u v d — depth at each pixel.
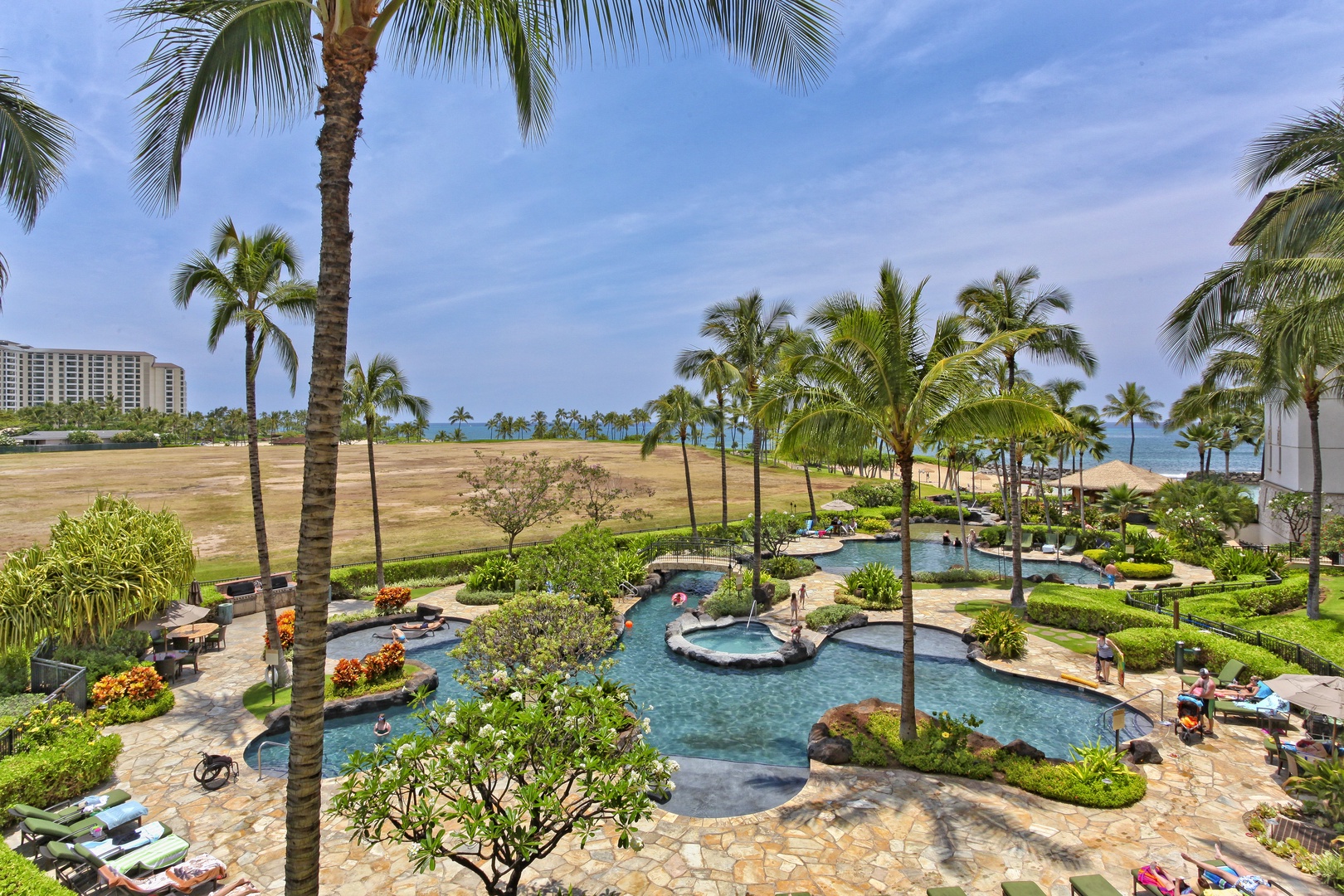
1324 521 27.36
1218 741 12.76
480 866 9.08
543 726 7.66
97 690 14.27
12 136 9.61
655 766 7.63
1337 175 10.82
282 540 38.50
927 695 16.23
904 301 12.79
